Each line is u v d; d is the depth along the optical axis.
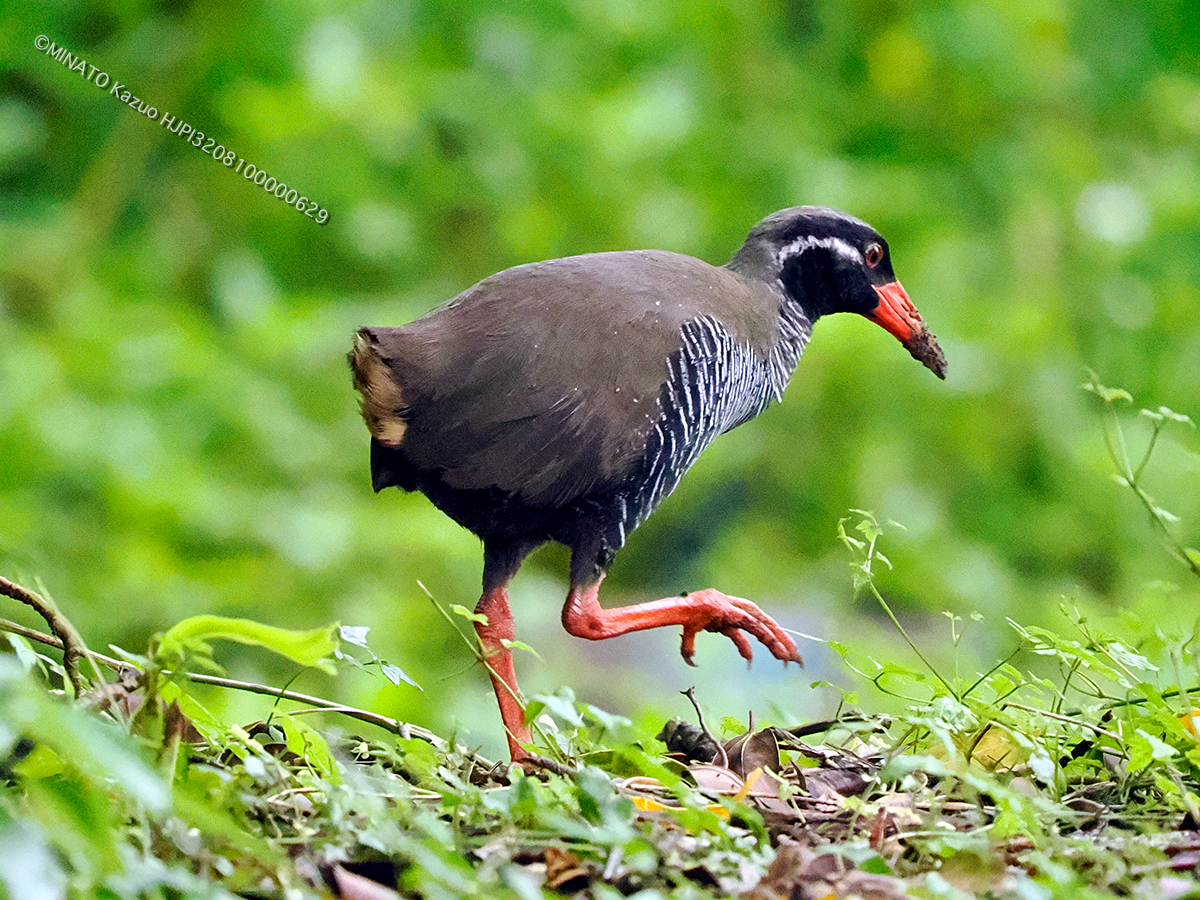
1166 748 4.73
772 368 7.62
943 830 4.53
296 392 13.76
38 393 12.59
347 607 12.20
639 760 4.64
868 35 17.59
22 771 3.87
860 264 8.03
